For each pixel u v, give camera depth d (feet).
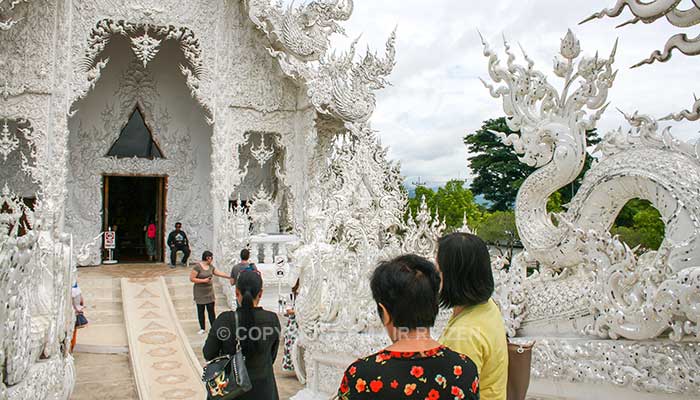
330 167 57.26
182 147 68.95
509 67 19.17
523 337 16.70
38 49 50.90
